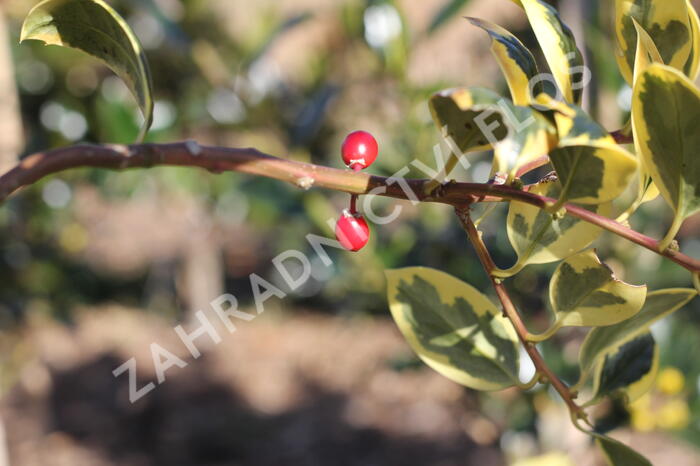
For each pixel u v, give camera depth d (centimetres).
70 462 188
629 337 37
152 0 94
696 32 34
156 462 194
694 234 114
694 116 30
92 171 147
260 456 198
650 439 150
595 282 34
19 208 137
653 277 80
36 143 132
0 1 99
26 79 141
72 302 187
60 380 233
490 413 100
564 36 34
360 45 96
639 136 31
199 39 110
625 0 35
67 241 177
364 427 210
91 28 32
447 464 183
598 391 38
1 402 190
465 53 110
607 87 65
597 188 31
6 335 195
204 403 227
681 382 65
